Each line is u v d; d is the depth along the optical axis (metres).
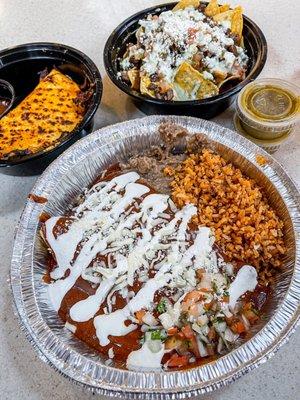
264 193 0.29
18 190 0.35
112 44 0.36
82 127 0.32
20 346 0.28
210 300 0.25
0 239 0.33
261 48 0.34
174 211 0.29
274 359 0.26
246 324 0.25
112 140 0.31
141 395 0.22
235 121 0.35
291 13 0.45
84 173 0.32
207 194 0.29
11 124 0.35
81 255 0.28
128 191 0.30
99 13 0.48
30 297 0.25
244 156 0.29
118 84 0.33
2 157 0.32
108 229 0.29
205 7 0.38
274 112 0.32
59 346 0.23
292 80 0.39
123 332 0.25
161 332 0.25
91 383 0.22
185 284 0.26
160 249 0.27
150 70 0.34
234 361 0.22
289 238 0.26
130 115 0.38
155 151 0.32
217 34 0.35
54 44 0.38
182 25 0.35
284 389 0.25
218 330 0.25
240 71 0.34
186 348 0.24
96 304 0.26
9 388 0.26
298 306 0.23
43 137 0.33
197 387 0.21
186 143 0.32
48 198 0.29
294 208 0.27
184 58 0.35
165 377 0.22
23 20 0.49
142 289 0.26
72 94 0.37
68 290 0.27
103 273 0.27
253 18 0.45
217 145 0.30
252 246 0.27
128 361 0.24
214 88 0.34
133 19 0.37
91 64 0.36
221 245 0.28
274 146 0.34
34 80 0.40
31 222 0.29
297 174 0.33
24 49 0.38
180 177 0.31
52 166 0.30
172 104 0.31
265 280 0.27
